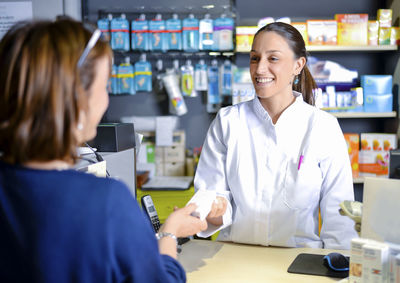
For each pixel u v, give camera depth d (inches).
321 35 131.5
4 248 28.4
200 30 134.8
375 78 132.5
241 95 133.5
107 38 32.1
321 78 140.7
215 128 73.5
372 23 133.0
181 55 141.3
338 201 68.1
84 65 28.2
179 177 141.3
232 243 68.7
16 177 28.4
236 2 144.3
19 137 26.3
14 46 27.4
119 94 146.5
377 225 46.1
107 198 28.2
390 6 139.9
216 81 138.5
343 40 132.9
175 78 138.9
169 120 141.9
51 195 27.9
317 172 68.0
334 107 133.0
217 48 134.9
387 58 141.3
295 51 67.1
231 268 56.6
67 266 27.4
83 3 137.5
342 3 144.3
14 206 28.2
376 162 133.5
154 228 64.0
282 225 67.2
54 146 27.0
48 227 27.3
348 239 66.9
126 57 137.8
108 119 147.6
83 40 28.6
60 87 26.6
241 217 69.0
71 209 27.6
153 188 127.7
